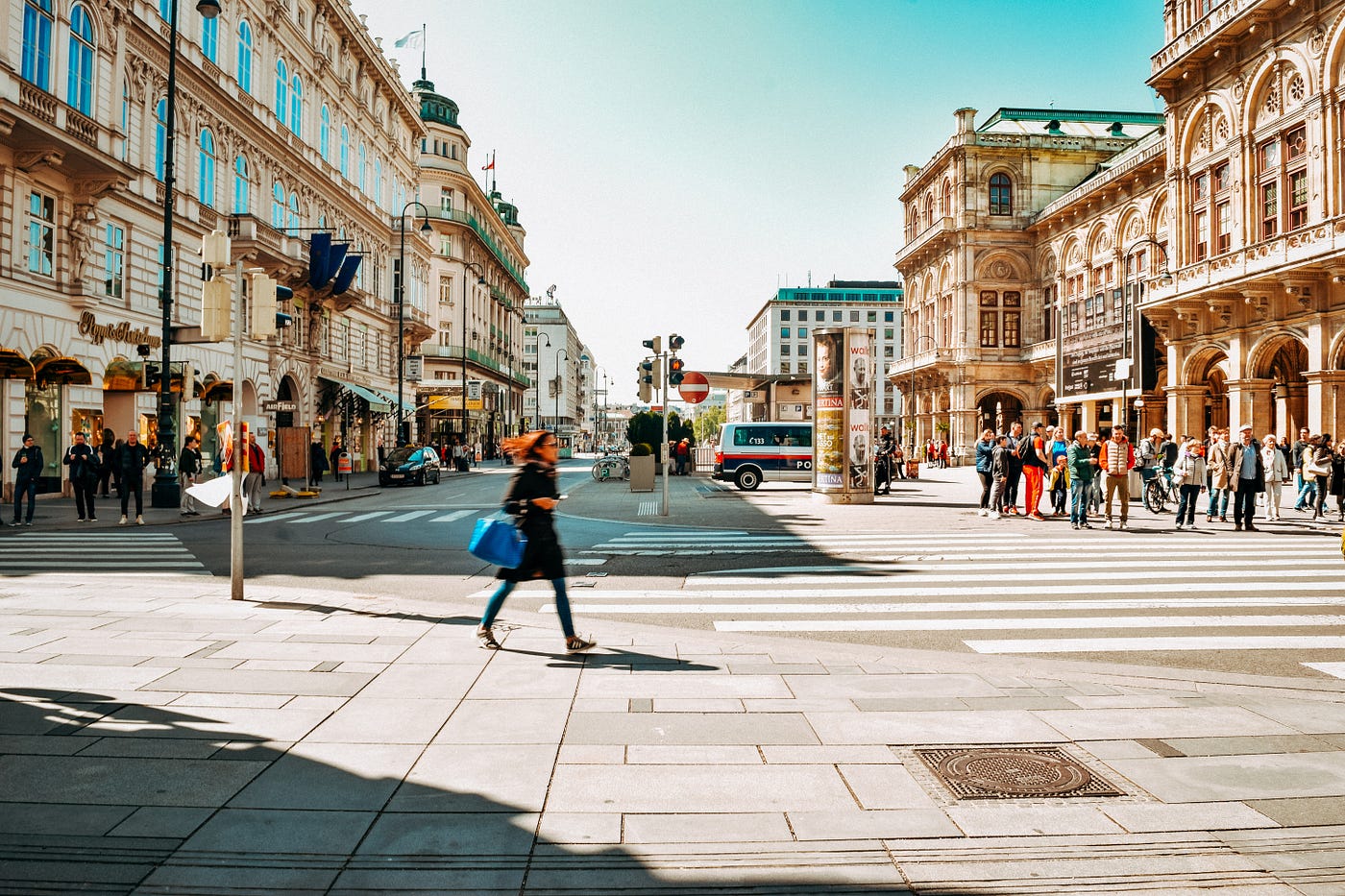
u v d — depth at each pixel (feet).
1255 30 88.53
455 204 221.05
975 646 22.02
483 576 33.68
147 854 10.24
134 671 18.10
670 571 34.73
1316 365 80.48
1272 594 29.30
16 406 65.98
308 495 82.58
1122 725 14.97
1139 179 138.10
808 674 18.29
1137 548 41.96
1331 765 13.08
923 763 13.24
